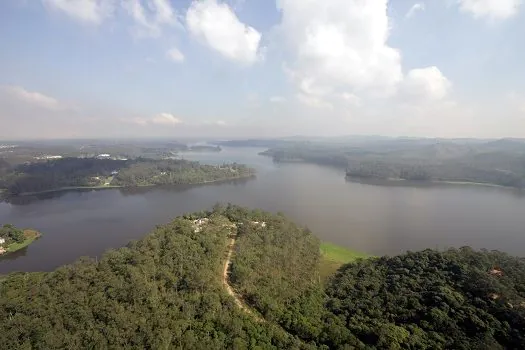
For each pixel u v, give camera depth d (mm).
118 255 106938
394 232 194625
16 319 79375
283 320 91438
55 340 74500
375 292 104812
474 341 77750
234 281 105375
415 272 109438
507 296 87875
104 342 75250
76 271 99188
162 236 122875
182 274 100188
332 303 101438
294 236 151875
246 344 79500
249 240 131250
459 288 96250
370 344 81500
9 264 158625
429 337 81125
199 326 83875
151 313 84500
